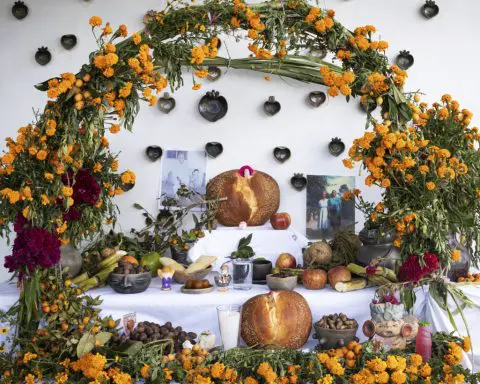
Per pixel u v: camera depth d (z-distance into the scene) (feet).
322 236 11.16
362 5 11.33
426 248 8.07
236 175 10.59
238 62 10.78
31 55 11.10
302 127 11.28
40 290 7.66
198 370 7.04
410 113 7.96
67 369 7.23
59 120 7.34
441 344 7.70
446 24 11.38
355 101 11.27
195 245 9.90
